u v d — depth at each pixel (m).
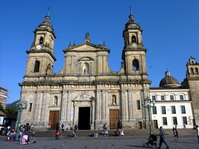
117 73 48.16
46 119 44.62
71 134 37.31
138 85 46.12
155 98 65.50
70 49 50.47
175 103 62.50
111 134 37.50
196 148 17.98
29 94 46.62
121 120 43.53
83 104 45.59
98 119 43.59
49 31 53.56
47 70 48.88
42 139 31.94
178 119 60.69
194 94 62.47
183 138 30.89
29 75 48.47
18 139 28.73
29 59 50.09
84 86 46.94
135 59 49.59
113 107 45.03
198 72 66.12
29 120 44.16
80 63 49.66
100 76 47.72
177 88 65.88
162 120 61.31
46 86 47.12
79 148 18.83
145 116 43.12
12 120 66.88
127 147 19.56
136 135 37.50
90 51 50.28
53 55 54.34
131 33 53.06
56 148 18.97
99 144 22.78
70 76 47.91
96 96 45.75
